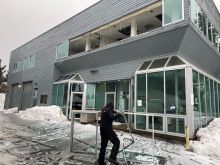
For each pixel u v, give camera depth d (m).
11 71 32.53
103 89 15.70
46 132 9.93
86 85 16.64
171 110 9.74
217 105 14.67
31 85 25.03
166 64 10.51
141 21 13.91
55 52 20.33
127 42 12.44
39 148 6.59
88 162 5.24
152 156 5.91
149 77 11.12
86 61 16.33
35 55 24.97
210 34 13.43
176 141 8.98
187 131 7.67
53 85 19.64
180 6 9.99
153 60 11.69
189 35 10.12
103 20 14.68
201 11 11.77
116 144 4.86
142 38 11.54
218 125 9.50
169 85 10.08
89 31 16.20
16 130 10.18
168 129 9.66
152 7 11.40
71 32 18.34
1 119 15.23
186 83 9.35
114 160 4.70
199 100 10.59
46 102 20.27
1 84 47.81
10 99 31.12
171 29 10.10
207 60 13.55
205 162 5.88
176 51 10.51
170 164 5.45
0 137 8.06
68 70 19.09
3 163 4.78
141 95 11.34
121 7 13.27
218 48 15.35
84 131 10.41
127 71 13.16
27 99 25.39
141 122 10.91
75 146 7.05
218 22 16.62
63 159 5.44
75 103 16.73
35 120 15.62
